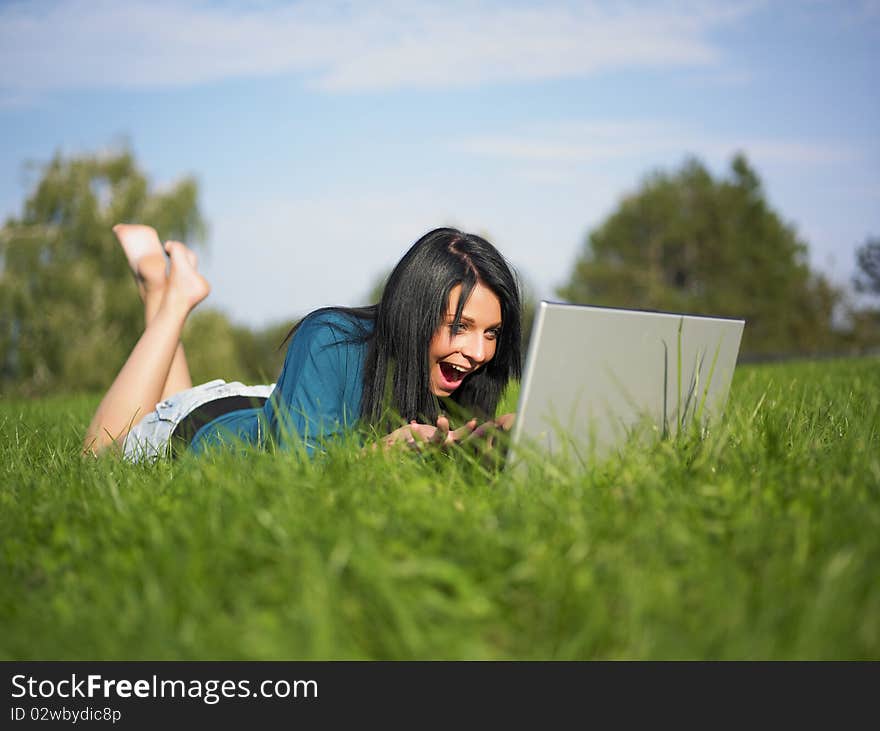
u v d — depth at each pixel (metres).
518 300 3.16
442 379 3.19
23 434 4.27
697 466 2.39
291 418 3.10
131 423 3.84
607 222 53.25
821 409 3.52
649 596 1.56
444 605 1.57
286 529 1.93
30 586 1.93
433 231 3.15
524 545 1.79
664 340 2.63
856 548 1.69
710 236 51.41
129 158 31.59
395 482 2.35
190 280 4.25
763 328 51.03
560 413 2.42
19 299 29.30
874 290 38.91
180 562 1.78
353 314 3.29
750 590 1.63
